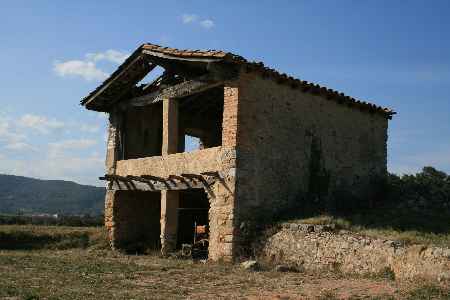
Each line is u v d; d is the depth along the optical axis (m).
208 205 21.16
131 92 18.45
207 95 18.50
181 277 10.34
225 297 8.07
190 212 20.64
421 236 11.38
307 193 15.68
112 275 10.30
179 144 19.55
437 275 8.99
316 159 16.12
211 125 21.02
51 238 20.42
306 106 15.98
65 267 11.21
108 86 17.72
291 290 8.76
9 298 7.53
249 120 13.91
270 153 14.49
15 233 20.25
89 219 31.55
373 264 10.91
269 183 14.35
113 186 18.44
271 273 11.09
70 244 19.41
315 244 12.23
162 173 16.05
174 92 15.96
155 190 16.27
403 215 15.00
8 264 11.53
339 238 11.83
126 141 18.66
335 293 8.31
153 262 13.31
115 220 18.27
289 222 13.41
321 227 12.35
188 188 14.84
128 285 9.04
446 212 16.05
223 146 13.83
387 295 7.98
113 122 18.81
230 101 13.82
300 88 15.63
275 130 14.73
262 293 8.48
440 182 20.20
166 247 15.49
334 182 16.78
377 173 19.03
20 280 9.14
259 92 14.30
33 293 7.83
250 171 13.80
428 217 14.81
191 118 20.16
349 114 17.86
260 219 13.95
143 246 17.59
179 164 15.35
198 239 18.17
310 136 16.02
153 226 19.36
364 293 8.26
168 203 15.72
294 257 12.56
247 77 13.97
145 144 19.34
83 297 7.68
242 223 13.42
